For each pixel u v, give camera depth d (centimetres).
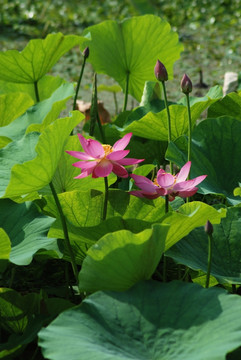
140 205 443
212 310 399
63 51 534
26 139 447
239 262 442
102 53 556
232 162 486
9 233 441
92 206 444
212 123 492
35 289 473
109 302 403
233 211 452
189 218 414
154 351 392
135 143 528
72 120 424
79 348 386
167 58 566
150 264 411
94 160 421
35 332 416
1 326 436
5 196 422
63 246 434
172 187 419
